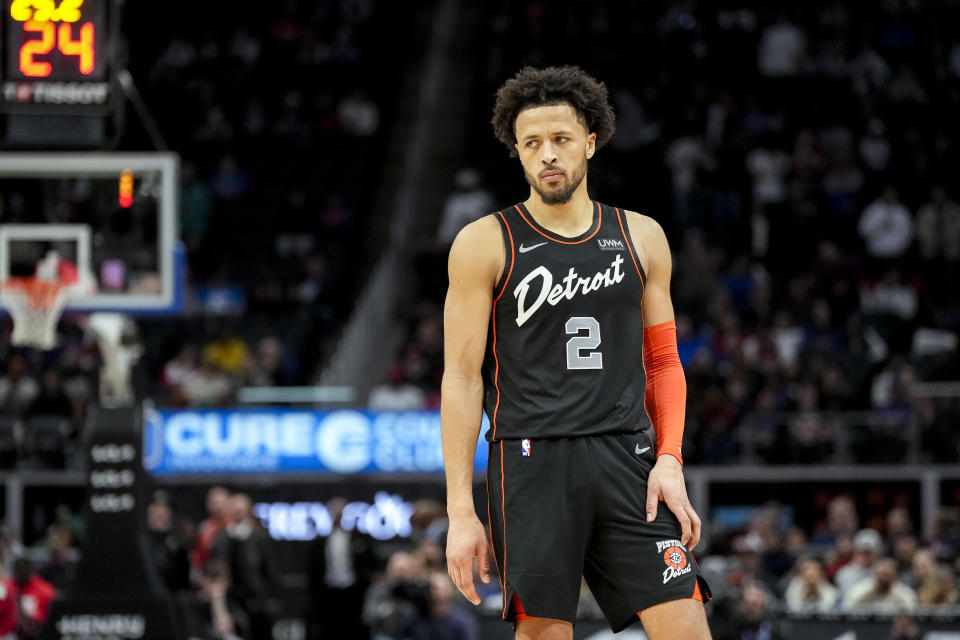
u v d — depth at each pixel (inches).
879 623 983.0
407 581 995.9
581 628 984.9
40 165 966.4
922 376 1615.4
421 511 1243.8
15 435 1487.5
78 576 940.0
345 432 1443.2
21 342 966.4
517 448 348.5
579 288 349.7
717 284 1865.2
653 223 368.5
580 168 350.6
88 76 917.2
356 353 1809.8
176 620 938.7
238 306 1921.8
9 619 978.1
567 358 348.5
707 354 1622.8
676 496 347.3
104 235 978.7
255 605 1167.6
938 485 1480.1
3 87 910.4
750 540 1272.1
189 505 1435.8
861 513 1499.8
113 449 951.6
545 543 342.3
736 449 1520.7
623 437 348.5
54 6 916.6
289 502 1438.2
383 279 1964.8
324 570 1242.0
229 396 1569.9
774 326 1769.2
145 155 976.9
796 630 994.1
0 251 973.8
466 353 354.0
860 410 1561.3
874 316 1795.0
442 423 354.3
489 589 1142.3
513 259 351.6
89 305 972.6
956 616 971.9
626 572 343.6
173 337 1796.3
